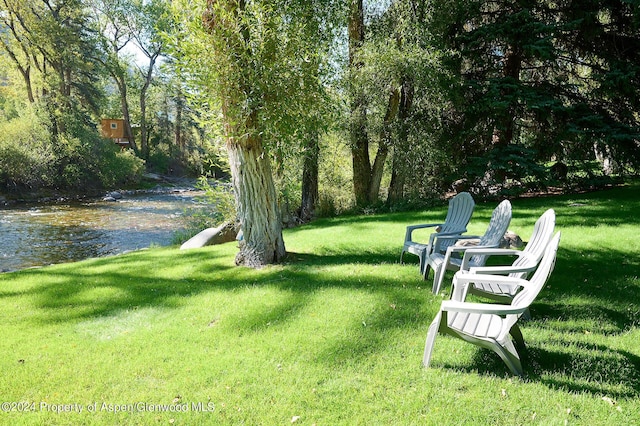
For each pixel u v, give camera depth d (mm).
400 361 3211
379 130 11602
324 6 9852
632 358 3152
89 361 3357
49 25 25531
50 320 4352
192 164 43000
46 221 16703
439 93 10984
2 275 6547
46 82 26938
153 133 44500
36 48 26609
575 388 2789
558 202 10508
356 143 12078
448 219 6098
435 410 2590
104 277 6105
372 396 2764
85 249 12016
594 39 11953
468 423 2461
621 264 5469
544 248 3398
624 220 7812
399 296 4641
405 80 11164
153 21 33500
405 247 5949
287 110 5414
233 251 7621
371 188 12867
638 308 4125
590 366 3033
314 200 12773
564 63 12914
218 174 21219
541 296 4512
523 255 3818
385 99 11414
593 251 6039
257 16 5254
